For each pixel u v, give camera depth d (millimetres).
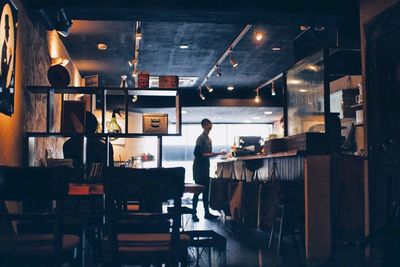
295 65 7016
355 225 5426
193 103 14180
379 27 4992
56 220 2416
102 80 12180
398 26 4641
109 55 9492
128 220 2803
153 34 8273
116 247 2525
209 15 5922
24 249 2410
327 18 6027
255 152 7980
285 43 8938
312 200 4961
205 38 8641
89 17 6031
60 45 8125
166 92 5633
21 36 4934
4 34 4121
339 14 5883
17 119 4805
